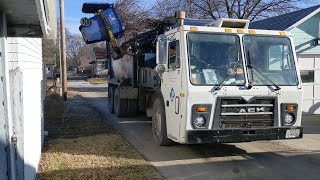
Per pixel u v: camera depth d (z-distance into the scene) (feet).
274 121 23.26
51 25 20.06
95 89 104.42
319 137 31.55
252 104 22.80
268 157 24.89
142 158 24.16
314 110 46.60
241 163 23.44
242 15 82.48
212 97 22.25
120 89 40.88
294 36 45.09
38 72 28.32
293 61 24.39
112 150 26.03
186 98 22.12
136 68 39.96
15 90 13.75
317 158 24.68
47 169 21.35
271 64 23.85
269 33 24.30
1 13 11.90
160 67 25.76
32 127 19.30
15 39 16.84
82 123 38.17
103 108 53.83
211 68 22.81
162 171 21.65
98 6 37.35
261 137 22.82
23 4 11.09
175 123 23.93
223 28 23.58
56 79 105.91
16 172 13.98
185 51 22.63
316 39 45.70
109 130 34.12
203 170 21.90
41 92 30.37
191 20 31.40
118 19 37.60
